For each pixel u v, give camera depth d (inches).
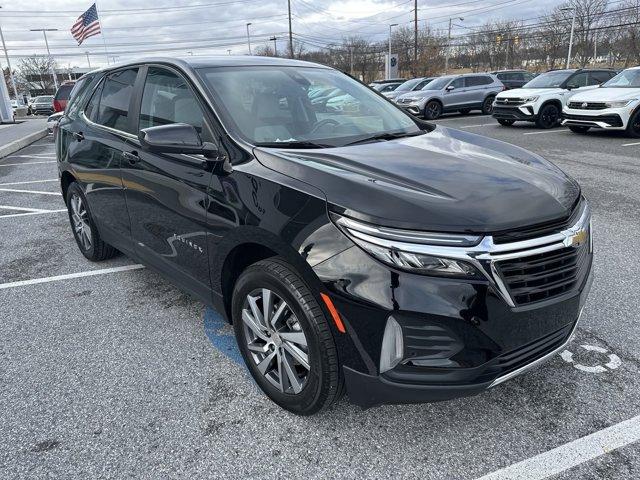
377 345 83.4
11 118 1052.5
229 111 115.8
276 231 92.6
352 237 83.8
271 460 91.8
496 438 95.7
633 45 1907.0
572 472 87.2
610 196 267.3
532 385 110.6
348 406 105.3
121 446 95.6
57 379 116.9
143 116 138.5
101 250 183.6
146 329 138.9
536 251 84.7
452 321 80.7
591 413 101.4
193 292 125.6
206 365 121.3
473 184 92.7
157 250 135.0
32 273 181.8
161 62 138.8
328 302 86.2
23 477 88.7
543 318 87.4
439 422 100.3
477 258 80.4
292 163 98.7
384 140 123.0
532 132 556.1
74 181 185.2
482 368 83.5
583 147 433.4
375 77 2591.0
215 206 107.3
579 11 2091.5
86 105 176.6
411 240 80.6
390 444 94.8
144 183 132.5
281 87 132.2
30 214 268.7
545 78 620.4
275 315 98.5
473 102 788.0
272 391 104.0
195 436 98.0
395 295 80.8
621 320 135.7
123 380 116.0
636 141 461.4
